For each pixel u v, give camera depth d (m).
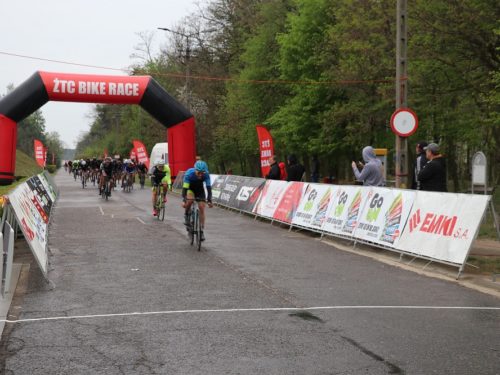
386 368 4.43
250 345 4.98
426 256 8.99
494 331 5.47
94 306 6.36
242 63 44.28
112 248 10.80
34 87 21.17
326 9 28.69
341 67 25.16
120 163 37.91
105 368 4.42
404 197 10.03
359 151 30.02
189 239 12.16
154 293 7.03
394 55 21.81
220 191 20.98
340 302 6.63
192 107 47.31
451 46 19.23
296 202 14.17
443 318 5.95
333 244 11.69
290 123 30.39
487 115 20.53
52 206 15.12
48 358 4.65
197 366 4.46
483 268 8.78
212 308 6.29
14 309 6.20
